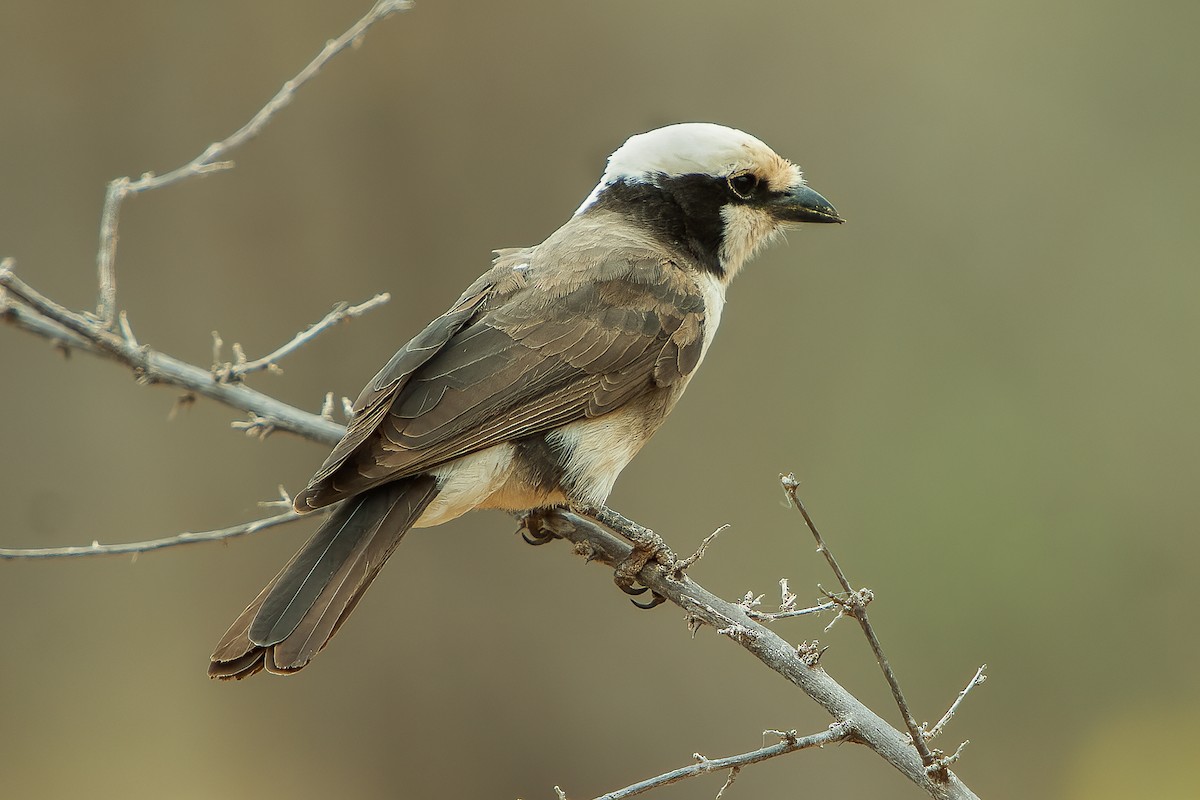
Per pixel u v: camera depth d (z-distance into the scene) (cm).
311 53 1523
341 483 757
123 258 1503
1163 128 1591
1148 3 1664
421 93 1527
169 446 1488
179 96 1522
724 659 1422
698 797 1406
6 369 1484
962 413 1545
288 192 1520
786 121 1567
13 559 839
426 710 1434
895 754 667
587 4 1537
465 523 1443
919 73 1577
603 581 1440
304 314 1512
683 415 1522
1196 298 1563
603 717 1420
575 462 848
